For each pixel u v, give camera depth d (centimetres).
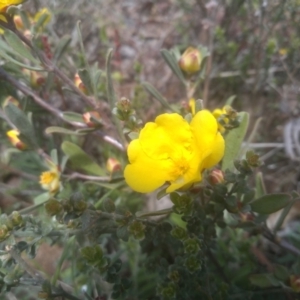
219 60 17
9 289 8
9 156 15
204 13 16
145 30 19
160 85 17
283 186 15
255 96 16
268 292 10
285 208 9
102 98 15
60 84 13
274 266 9
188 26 17
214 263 10
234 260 11
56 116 12
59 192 11
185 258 8
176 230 8
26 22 12
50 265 14
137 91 14
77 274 11
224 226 9
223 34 16
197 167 7
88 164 11
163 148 8
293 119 15
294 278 9
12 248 8
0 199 15
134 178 8
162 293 8
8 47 11
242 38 17
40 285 8
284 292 10
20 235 8
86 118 10
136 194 12
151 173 8
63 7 16
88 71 10
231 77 16
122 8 20
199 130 7
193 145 8
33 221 8
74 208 8
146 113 15
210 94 17
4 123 13
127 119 8
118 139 12
